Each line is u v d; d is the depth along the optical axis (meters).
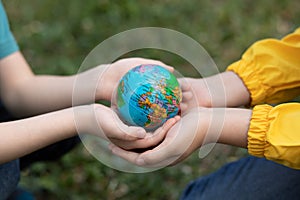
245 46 1.75
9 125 1.00
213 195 1.16
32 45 1.76
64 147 1.24
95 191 1.37
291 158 0.99
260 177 1.13
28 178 1.39
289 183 1.11
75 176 1.40
